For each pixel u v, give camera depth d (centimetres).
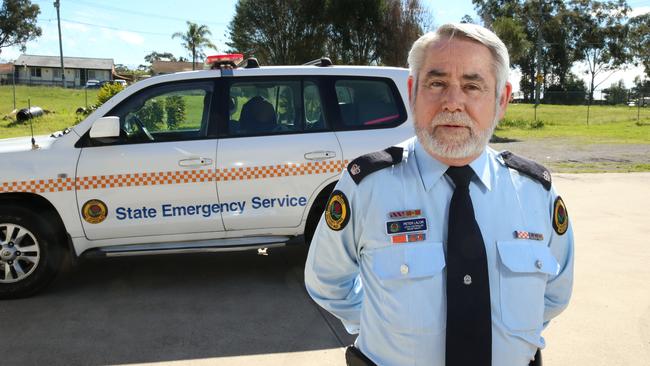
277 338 362
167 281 477
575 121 2816
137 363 328
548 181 167
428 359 149
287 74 466
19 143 452
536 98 4578
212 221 445
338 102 470
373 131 465
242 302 426
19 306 418
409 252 151
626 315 391
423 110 156
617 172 1119
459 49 153
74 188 427
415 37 3597
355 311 181
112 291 452
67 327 379
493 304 150
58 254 436
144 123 446
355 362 164
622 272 483
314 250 178
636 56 6281
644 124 2605
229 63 480
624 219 691
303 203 454
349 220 164
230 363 328
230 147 445
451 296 147
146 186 434
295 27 3894
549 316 180
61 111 2448
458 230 151
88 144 434
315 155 452
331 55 3838
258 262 530
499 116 164
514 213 158
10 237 426
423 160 161
